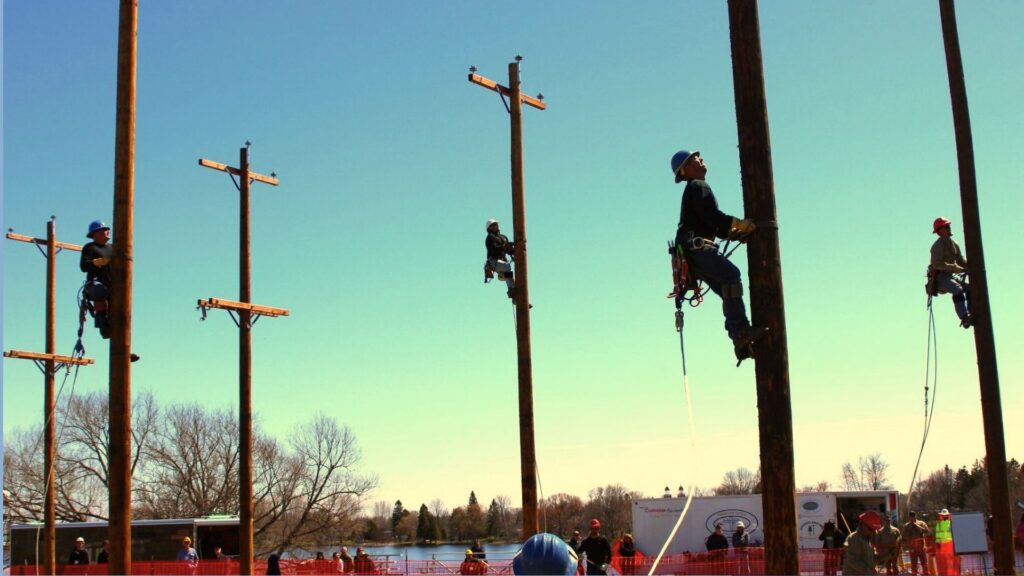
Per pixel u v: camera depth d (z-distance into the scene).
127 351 11.86
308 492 49.16
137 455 49.88
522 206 16.88
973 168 13.92
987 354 13.38
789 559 6.54
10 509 46.09
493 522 64.38
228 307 21.19
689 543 29.11
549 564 7.36
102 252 11.90
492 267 16.52
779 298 6.90
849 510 28.58
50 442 25.66
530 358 16.36
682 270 7.19
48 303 26.91
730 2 7.42
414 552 26.41
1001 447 13.17
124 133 12.30
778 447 6.69
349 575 24.81
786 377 6.80
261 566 26.44
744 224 6.97
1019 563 16.66
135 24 12.64
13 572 30.06
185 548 24.70
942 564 17.98
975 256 13.57
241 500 21.38
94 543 30.64
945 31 14.44
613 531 57.81
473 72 16.77
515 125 17.17
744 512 28.84
